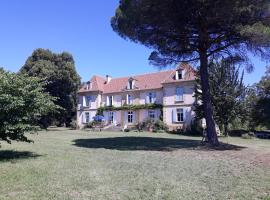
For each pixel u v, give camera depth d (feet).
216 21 63.87
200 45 71.36
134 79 170.71
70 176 32.45
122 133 128.77
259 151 59.93
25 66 166.30
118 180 30.91
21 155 48.29
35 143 70.64
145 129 155.74
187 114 147.84
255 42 63.41
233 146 69.05
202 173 34.99
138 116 164.96
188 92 148.97
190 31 68.64
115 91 176.04
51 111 48.75
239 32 61.87
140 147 65.62
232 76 122.11
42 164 39.52
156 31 69.31
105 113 176.96
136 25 68.54
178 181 30.66
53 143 71.87
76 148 61.05
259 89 156.04
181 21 64.80
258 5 60.23
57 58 168.35
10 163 39.81
